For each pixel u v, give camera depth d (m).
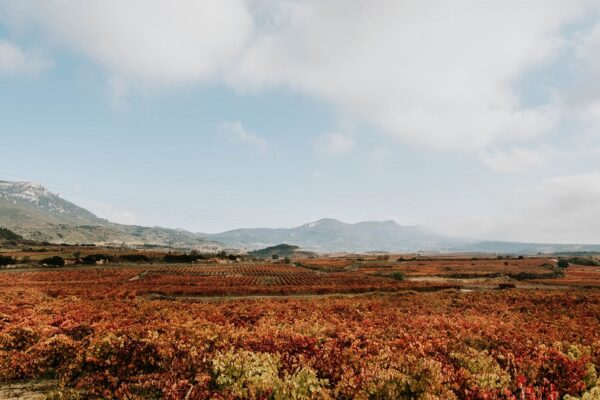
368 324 20.67
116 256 128.88
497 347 13.97
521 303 42.28
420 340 14.27
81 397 10.12
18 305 25.25
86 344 12.37
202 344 12.12
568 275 105.25
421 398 8.16
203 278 85.50
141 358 11.39
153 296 51.94
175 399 8.38
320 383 8.77
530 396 8.16
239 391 8.18
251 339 12.23
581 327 22.77
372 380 8.66
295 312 27.78
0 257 102.00
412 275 104.25
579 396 9.67
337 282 81.50
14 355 12.11
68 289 52.56
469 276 103.31
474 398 8.44
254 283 76.38
